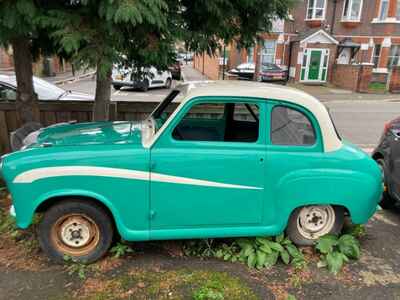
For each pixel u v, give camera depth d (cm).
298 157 304
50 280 283
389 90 1944
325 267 313
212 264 311
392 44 2277
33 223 353
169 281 285
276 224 318
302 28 2309
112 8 279
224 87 312
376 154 490
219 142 298
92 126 359
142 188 288
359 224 353
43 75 2264
